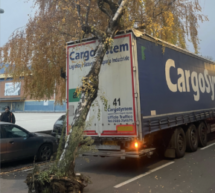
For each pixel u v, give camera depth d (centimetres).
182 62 840
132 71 575
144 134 567
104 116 601
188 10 977
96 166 711
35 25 919
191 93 881
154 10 867
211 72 1128
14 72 951
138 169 649
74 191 430
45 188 423
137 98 566
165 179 546
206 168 625
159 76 677
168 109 700
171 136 736
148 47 642
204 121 999
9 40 931
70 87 675
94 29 627
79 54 671
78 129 487
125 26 666
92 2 909
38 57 917
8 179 620
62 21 861
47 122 2361
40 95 1039
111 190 491
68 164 452
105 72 609
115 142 589
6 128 743
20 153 755
